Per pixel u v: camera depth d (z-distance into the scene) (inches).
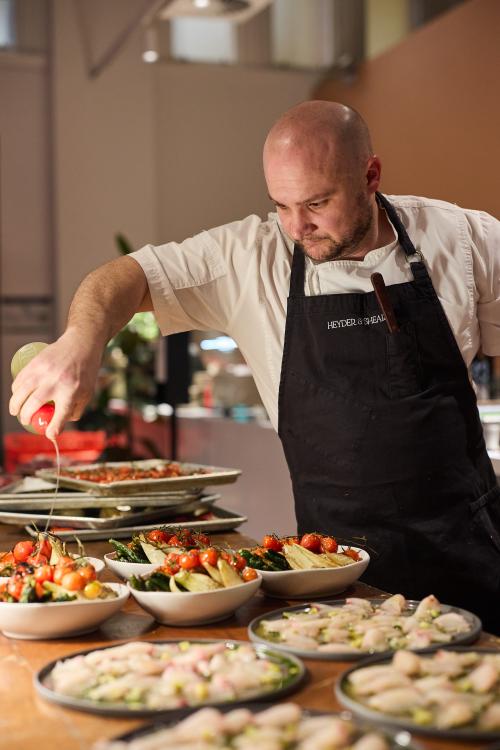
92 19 358.9
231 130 381.1
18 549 71.1
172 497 98.3
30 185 366.0
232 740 41.4
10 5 360.5
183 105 376.5
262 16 379.9
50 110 364.5
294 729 42.3
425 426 81.8
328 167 75.9
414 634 54.8
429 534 81.1
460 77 284.4
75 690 48.9
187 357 232.4
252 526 195.5
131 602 69.8
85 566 66.1
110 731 44.6
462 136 285.3
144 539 75.3
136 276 85.7
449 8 359.9
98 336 76.3
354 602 63.1
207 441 219.5
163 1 260.5
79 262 360.8
